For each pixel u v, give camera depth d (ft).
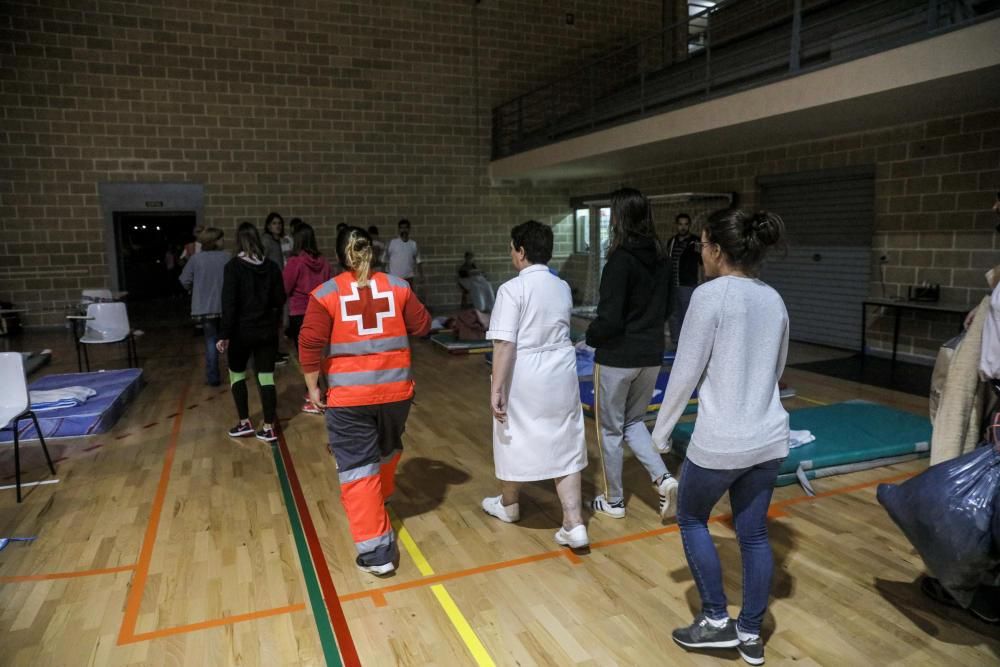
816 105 19.81
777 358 6.55
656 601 8.30
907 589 8.48
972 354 7.70
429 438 15.10
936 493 6.79
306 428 15.85
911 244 23.16
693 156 31.42
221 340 14.07
